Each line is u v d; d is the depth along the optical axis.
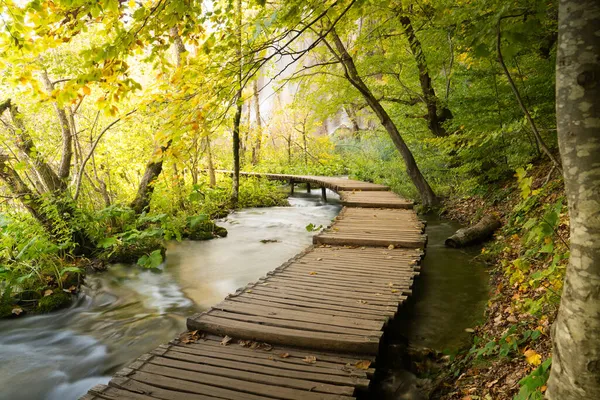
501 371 3.12
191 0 2.47
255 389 2.96
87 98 8.91
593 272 1.51
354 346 3.49
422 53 9.42
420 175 11.73
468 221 9.62
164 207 11.33
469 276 6.11
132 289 6.49
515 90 2.08
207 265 7.71
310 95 11.63
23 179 8.40
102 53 2.38
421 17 7.84
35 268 6.18
